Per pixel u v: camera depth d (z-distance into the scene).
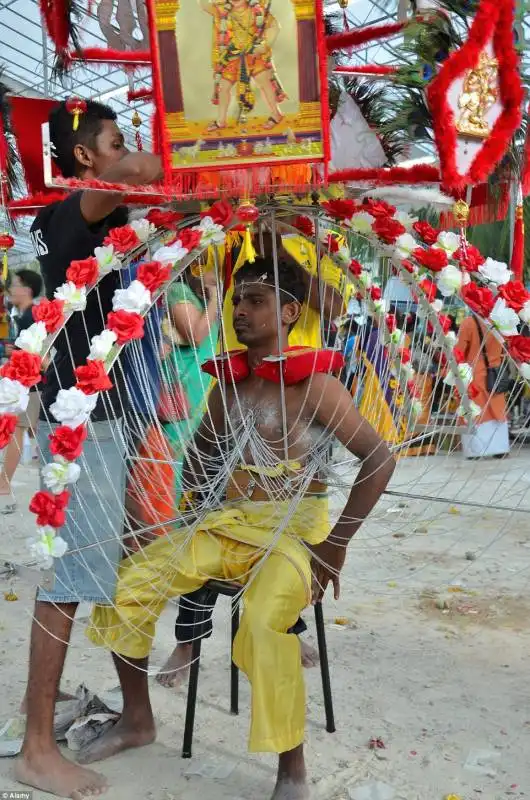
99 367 1.81
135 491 2.24
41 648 2.02
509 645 2.92
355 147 2.04
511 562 3.93
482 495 4.87
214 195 1.82
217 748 2.22
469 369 2.66
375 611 3.31
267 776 2.07
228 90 1.69
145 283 1.89
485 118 1.83
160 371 2.49
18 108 2.41
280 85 1.68
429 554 4.03
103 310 2.20
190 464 2.20
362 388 2.64
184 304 2.61
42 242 2.18
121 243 1.94
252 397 2.17
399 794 1.94
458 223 2.02
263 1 1.63
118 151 2.21
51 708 2.03
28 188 2.47
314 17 1.63
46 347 1.82
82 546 2.05
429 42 1.95
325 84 1.67
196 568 2.02
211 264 2.72
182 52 1.67
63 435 1.76
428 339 2.83
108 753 2.17
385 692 2.54
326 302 2.63
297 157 1.72
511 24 1.78
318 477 2.18
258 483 2.10
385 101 2.03
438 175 1.94
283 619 1.86
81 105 2.12
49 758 2.01
